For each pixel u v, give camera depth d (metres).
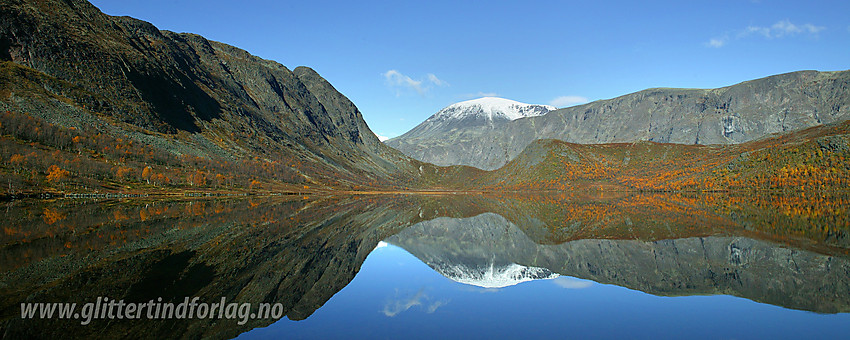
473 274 30.91
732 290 25.36
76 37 155.88
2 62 129.75
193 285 24.80
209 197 117.75
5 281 24.25
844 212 75.25
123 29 199.75
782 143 192.88
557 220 76.06
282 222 61.75
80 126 125.19
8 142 99.31
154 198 103.25
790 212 76.94
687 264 33.41
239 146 187.88
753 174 161.88
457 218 85.19
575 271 31.66
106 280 25.03
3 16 137.50
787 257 35.19
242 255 34.62
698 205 102.06
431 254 41.81
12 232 43.97
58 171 94.50
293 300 22.98
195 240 41.38
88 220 55.56
